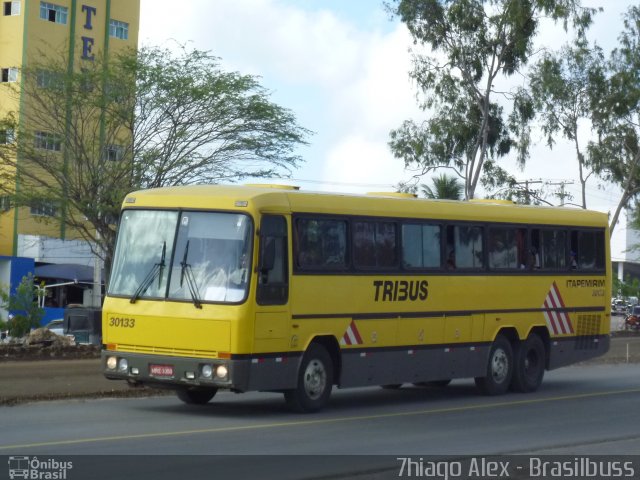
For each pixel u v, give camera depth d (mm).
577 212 23328
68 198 34875
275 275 16094
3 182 36062
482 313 20547
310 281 16719
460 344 20031
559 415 17469
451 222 19891
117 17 65812
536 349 22078
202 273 15914
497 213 21062
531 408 18641
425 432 14828
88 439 13156
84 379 21281
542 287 22156
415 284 18922
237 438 13695
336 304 17234
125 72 35625
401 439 13977
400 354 18578
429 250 19375
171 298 15977
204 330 15625
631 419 16906
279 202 16312
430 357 19297
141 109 35469
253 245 15766
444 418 16797
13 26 60750
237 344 15469
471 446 13359
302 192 16828
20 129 36000
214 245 15969
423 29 44344
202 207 16203
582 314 23250
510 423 16172
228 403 18484
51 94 35562
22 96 38656
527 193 47062
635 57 47531
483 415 17344
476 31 44031
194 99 35250
